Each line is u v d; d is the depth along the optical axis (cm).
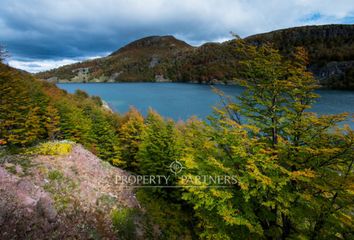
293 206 852
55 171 1534
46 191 1261
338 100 8406
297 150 898
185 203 2062
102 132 3691
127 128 3650
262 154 852
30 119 2894
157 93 16538
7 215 841
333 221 782
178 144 2123
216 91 1164
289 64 971
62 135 3662
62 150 1953
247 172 858
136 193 1906
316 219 823
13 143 2669
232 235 944
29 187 1162
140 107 10512
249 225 793
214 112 1076
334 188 751
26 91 3142
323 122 845
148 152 2283
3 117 2672
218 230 948
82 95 8862
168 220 1725
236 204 912
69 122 3666
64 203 1227
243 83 1063
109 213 1402
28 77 5941
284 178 806
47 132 3588
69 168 1730
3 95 2656
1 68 2805
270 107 995
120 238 1254
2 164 1359
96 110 4872
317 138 878
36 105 3459
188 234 1680
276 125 959
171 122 2398
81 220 1166
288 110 952
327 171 835
